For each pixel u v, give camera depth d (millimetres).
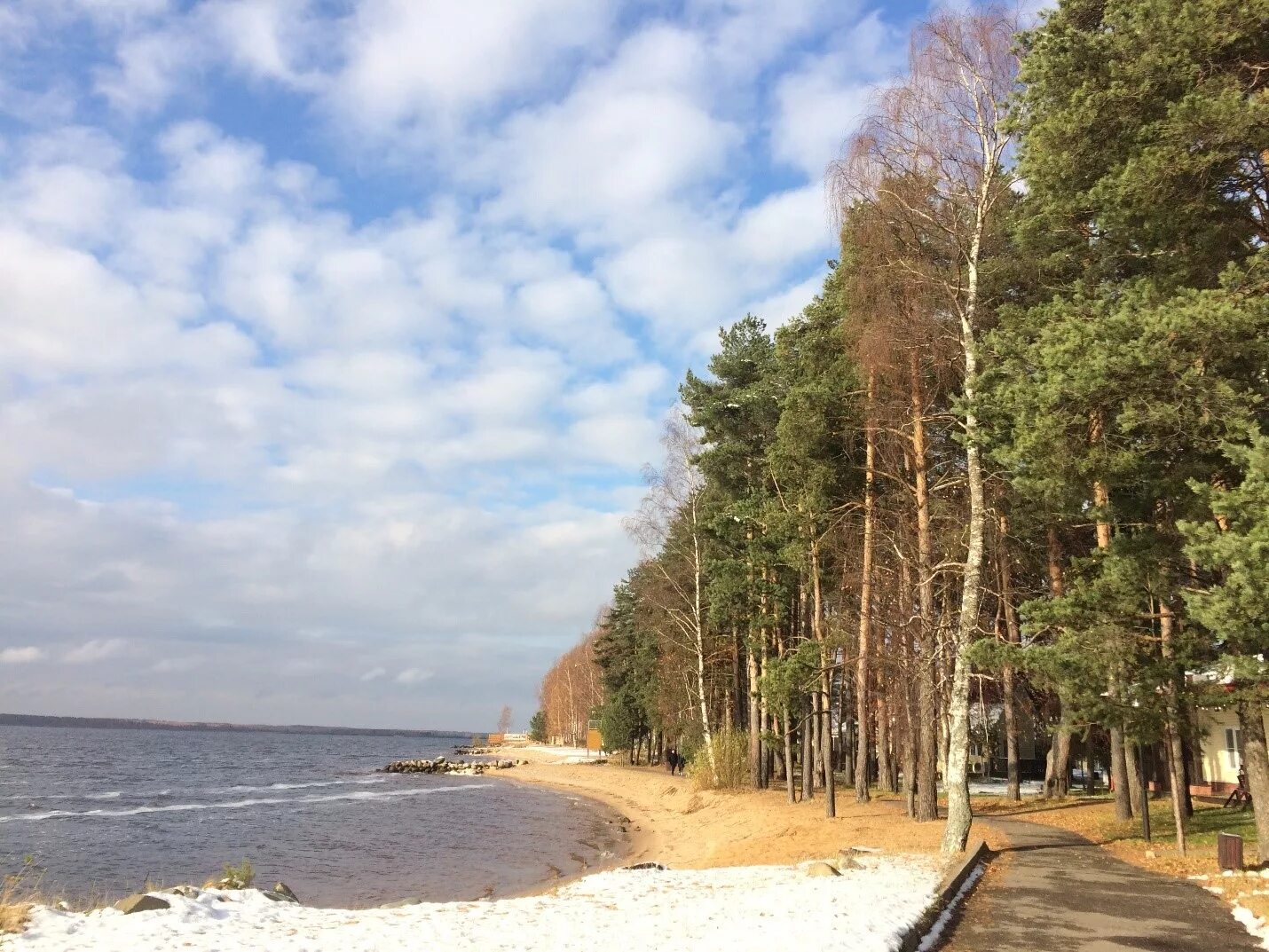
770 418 32844
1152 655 15508
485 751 161750
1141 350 11695
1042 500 15578
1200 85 12484
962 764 17422
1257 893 12797
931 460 26375
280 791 60562
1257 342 11422
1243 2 11969
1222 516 11125
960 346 21031
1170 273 13922
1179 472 13469
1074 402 12961
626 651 74188
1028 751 48062
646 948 9172
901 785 41281
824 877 14742
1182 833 16906
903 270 20125
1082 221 15562
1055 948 9789
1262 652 14156
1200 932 10656
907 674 26891
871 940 8742
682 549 45031
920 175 19047
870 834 22297
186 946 9602
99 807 46531
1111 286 15547
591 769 74188
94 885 22672
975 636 20531
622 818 43312
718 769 40969
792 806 31328
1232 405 11625
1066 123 13492
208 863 27219
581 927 10805
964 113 18734
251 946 9734
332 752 158750
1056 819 24781
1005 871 15695
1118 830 21562
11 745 139500
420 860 28375
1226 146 12258
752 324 36375
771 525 29344
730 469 34562
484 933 10523
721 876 16703
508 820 42219
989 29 18438
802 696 28875
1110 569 14766
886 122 19078
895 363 23078
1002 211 19281
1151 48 12625
